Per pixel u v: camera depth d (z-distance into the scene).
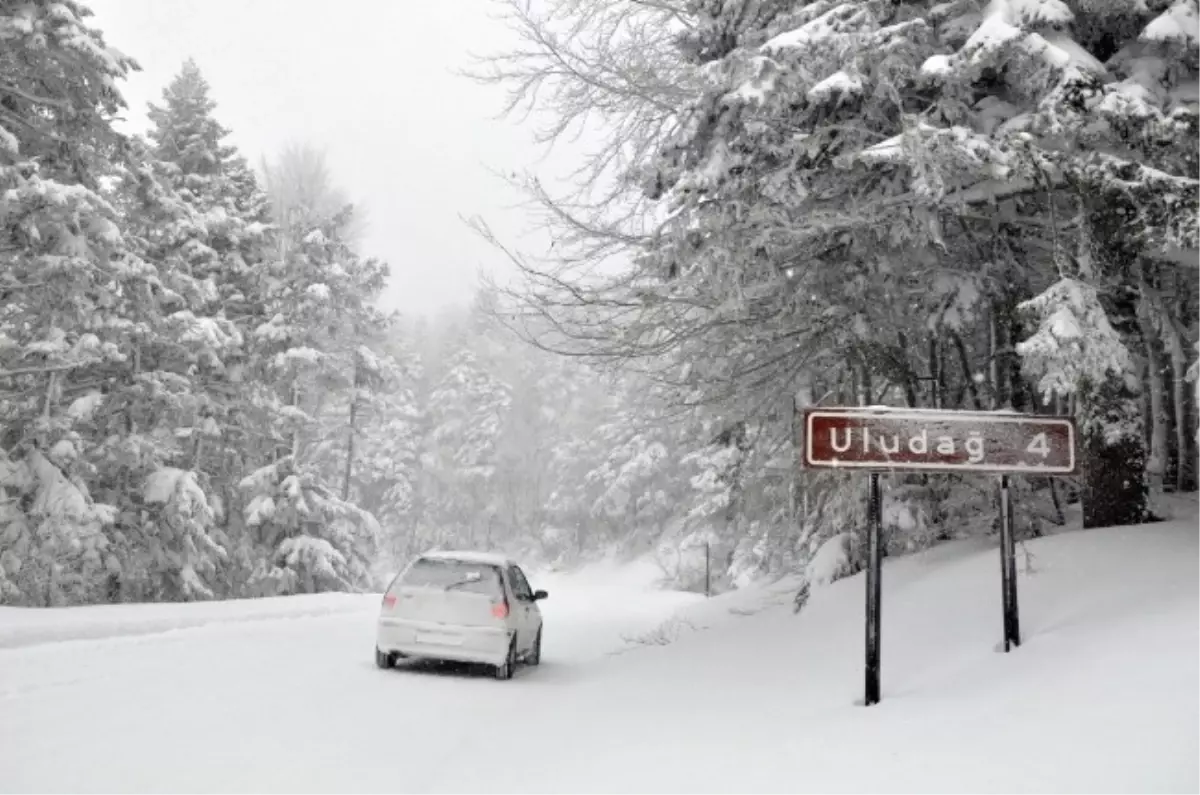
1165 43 8.57
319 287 35.25
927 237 9.81
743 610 14.23
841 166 9.53
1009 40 7.95
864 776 4.95
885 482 11.40
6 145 18.69
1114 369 8.14
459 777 6.24
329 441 58.72
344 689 10.27
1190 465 13.72
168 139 33.97
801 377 11.71
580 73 11.02
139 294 23.23
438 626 11.88
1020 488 10.98
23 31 18.23
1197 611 6.35
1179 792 3.83
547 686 11.34
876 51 8.70
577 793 5.50
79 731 7.45
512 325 11.12
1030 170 8.50
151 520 27.75
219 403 32.69
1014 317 10.50
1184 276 11.75
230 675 10.90
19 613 14.75
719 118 9.92
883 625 8.91
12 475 21.91
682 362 11.17
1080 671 5.79
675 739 6.76
